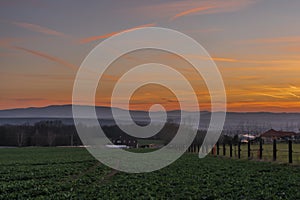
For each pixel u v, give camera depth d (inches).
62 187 978.1
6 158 2252.7
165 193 844.6
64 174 1305.4
